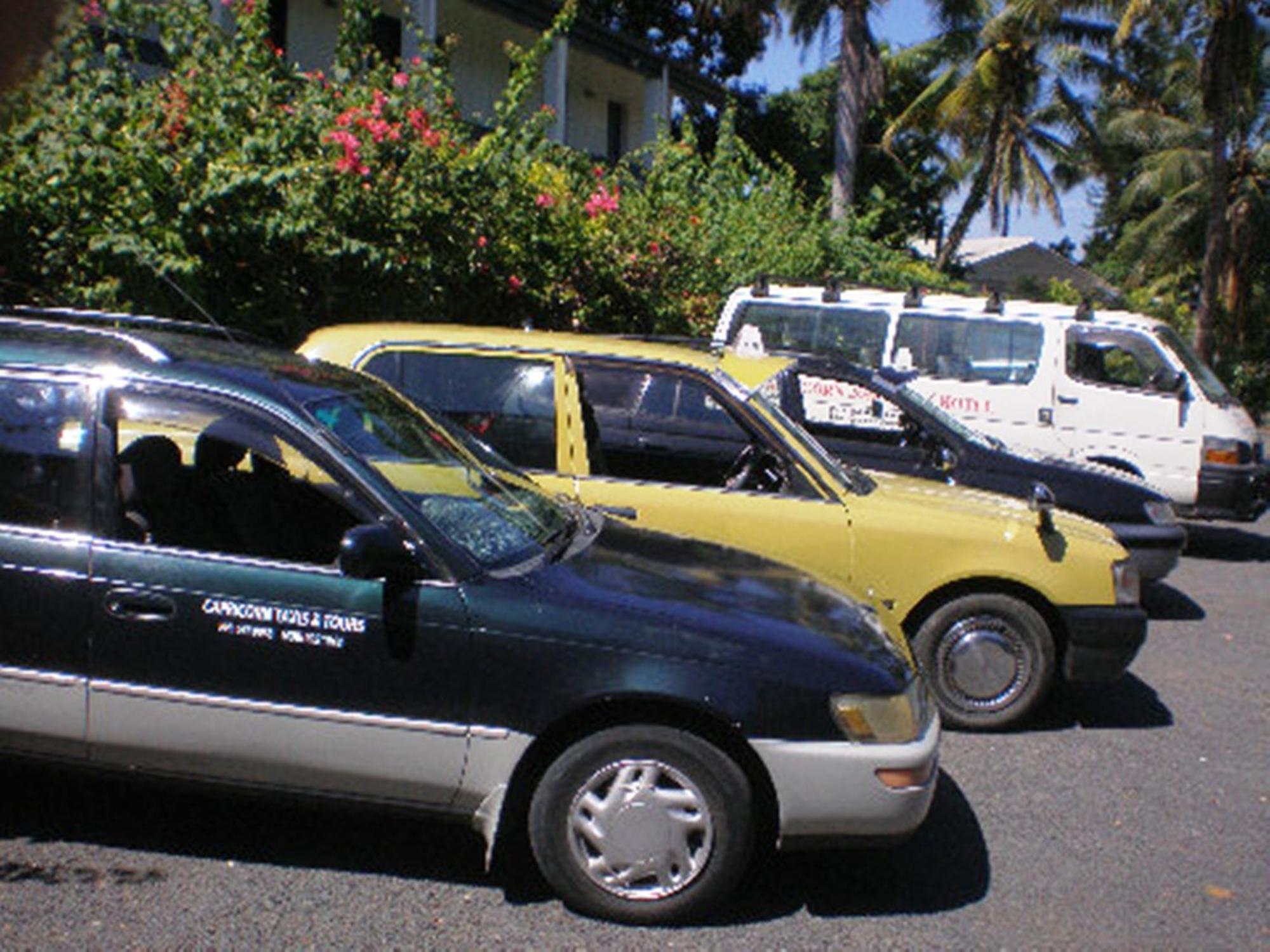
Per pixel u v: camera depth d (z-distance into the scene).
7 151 8.29
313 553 4.22
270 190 9.19
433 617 3.98
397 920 4.05
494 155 11.05
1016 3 31.17
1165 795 5.65
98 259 8.67
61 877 4.20
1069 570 6.19
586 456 6.21
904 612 6.16
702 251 14.60
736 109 28.97
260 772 4.07
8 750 4.14
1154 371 11.60
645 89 27.30
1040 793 5.60
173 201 8.73
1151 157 36.19
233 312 9.50
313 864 4.42
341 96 10.21
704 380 6.33
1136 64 33.03
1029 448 10.21
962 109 32.38
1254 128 33.97
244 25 9.88
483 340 6.43
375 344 6.44
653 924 4.08
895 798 4.05
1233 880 4.77
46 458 4.18
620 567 4.45
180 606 4.01
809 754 3.98
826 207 29.92
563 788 4.02
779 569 4.89
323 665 3.99
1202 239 35.31
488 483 4.88
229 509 4.30
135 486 4.22
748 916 4.23
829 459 6.40
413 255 10.11
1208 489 11.42
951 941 4.15
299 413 4.29
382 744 4.00
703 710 3.95
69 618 4.04
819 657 4.09
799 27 30.64
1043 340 11.73
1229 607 10.10
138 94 9.07
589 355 6.37
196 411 4.29
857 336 12.02
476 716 3.98
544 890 4.31
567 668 3.97
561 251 12.17
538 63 12.52
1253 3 26.94
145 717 4.04
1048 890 4.59
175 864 4.35
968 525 6.19
